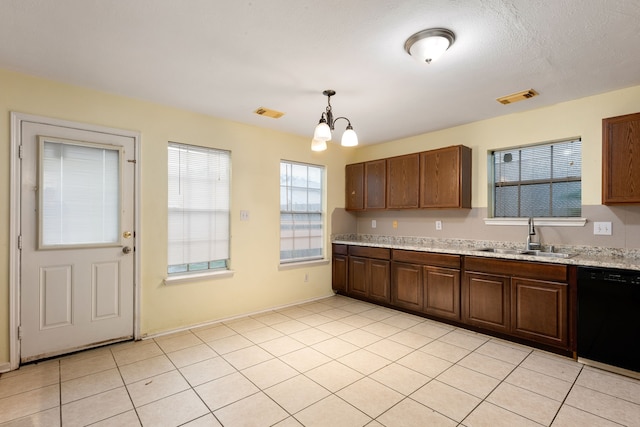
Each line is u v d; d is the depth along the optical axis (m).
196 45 2.13
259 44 2.12
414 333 3.25
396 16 1.82
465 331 3.31
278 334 3.23
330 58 2.30
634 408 1.98
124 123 3.03
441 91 2.88
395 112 3.45
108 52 2.23
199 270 3.57
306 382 2.30
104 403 2.05
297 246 4.48
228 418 1.90
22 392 2.17
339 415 1.92
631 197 2.61
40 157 2.61
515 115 3.48
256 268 3.96
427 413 1.94
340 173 4.99
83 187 2.81
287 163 4.38
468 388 2.22
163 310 3.24
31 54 2.25
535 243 3.30
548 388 2.22
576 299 2.62
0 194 2.46
